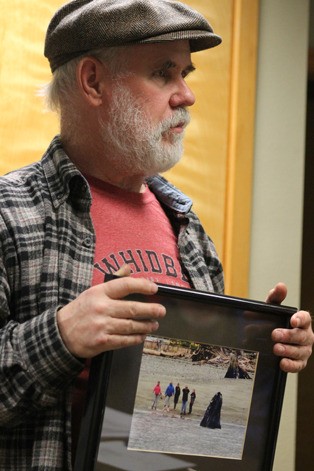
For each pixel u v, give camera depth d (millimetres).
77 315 1104
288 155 2590
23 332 1145
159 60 1373
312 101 4055
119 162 1400
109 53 1374
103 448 1143
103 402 1136
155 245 1427
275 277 2527
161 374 1194
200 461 1222
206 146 2404
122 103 1363
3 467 1181
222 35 2482
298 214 2580
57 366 1113
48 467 1148
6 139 2070
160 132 1371
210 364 1233
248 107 2500
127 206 1440
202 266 1485
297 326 1280
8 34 2098
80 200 1313
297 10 2654
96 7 1363
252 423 1269
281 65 2611
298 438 3818
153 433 1183
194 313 1226
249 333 1270
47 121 2121
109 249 1354
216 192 2410
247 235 2467
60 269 1244
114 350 1162
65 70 1427
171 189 1548
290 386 2592
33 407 1145
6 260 1216
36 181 1327
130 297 1177
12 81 2092
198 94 2408
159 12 1365
